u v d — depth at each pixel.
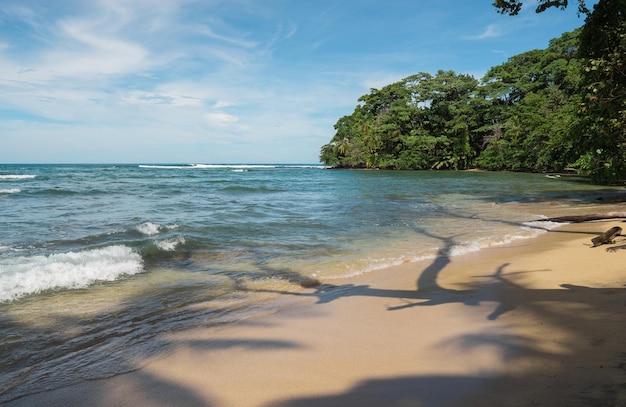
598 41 13.64
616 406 2.02
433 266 6.53
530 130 49.03
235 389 2.67
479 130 61.22
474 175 47.66
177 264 6.73
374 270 6.35
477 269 6.17
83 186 26.55
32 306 4.62
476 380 2.53
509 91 59.28
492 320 3.70
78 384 2.86
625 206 13.88
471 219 12.11
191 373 2.96
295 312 4.37
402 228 10.48
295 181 36.97
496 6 10.79
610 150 14.38
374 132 68.81
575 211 13.27
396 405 2.30
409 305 4.46
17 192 20.34
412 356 3.03
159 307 4.63
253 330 3.83
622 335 3.00
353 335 3.59
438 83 66.06
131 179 37.88
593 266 5.64
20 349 3.49
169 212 13.53
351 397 2.45
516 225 10.89
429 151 68.00
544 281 5.08
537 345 2.99
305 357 3.14
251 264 6.73
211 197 19.89
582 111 13.02
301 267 6.51
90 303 4.75
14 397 2.71
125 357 3.30
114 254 7.08
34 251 7.44
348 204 16.58
